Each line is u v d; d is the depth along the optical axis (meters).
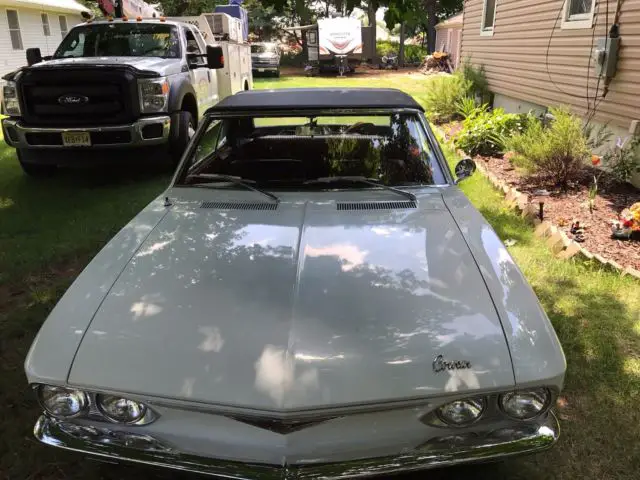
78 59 6.98
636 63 5.89
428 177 3.13
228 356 1.85
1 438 2.58
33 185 6.70
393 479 2.26
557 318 3.48
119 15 8.59
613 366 3.03
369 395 1.76
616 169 5.86
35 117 6.21
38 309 3.73
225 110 3.24
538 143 6.13
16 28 18.84
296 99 3.31
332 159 3.25
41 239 4.93
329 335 1.90
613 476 2.33
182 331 1.95
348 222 2.67
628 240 4.52
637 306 3.62
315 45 28.36
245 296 2.10
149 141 6.37
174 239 2.55
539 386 1.83
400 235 2.54
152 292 2.15
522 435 1.85
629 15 5.98
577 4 7.30
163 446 1.86
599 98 6.68
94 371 1.86
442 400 1.79
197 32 8.62
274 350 1.85
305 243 2.47
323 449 1.80
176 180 3.20
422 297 2.08
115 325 2.00
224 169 3.25
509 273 2.28
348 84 20.97
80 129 6.11
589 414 2.67
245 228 2.63
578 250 4.25
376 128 3.28
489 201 5.80
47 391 1.91
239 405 1.75
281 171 3.20
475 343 1.89
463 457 1.81
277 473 1.77
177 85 6.77
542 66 8.37
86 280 2.28
